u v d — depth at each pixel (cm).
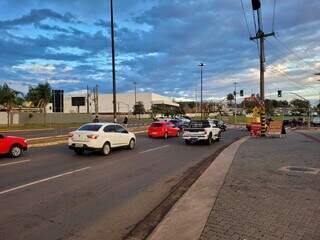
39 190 1047
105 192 1035
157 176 1306
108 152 1983
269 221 667
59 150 2170
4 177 1248
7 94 6931
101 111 15300
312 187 952
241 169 1266
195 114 14988
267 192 898
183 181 1209
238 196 861
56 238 662
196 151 2198
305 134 3584
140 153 2059
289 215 701
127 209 860
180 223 682
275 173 1173
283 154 1712
